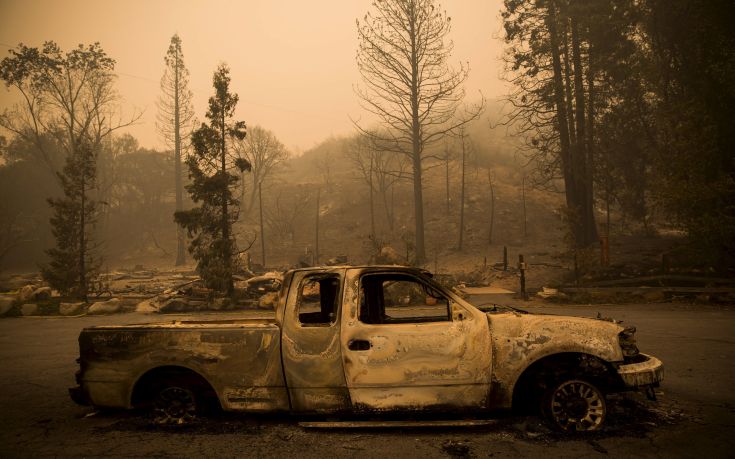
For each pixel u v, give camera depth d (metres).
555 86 30.91
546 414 4.63
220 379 4.85
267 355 4.81
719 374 6.75
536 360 4.56
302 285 4.97
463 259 34.88
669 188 18.17
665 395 5.75
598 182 31.12
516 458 4.03
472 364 4.57
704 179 17.95
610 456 4.03
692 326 11.40
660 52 23.92
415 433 4.65
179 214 18.50
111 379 5.00
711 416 4.98
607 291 17.91
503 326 4.73
